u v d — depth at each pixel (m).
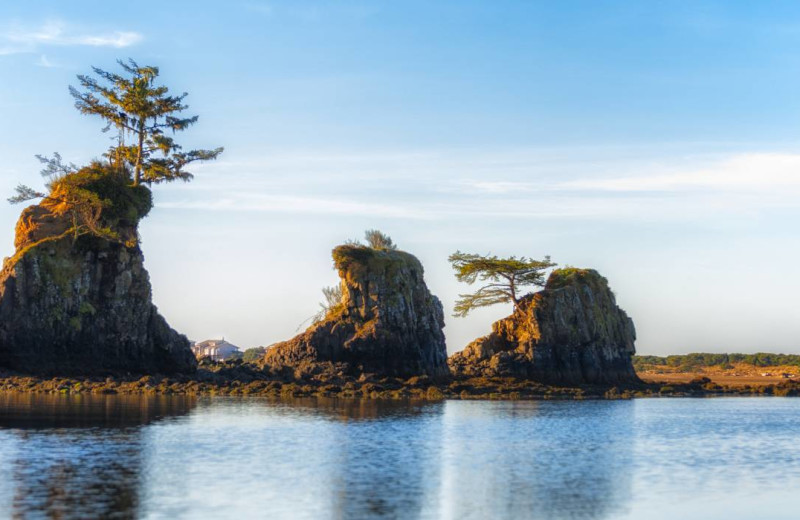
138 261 109.56
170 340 111.38
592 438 59.44
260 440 51.97
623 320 155.12
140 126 122.31
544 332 137.88
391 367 124.00
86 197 106.81
